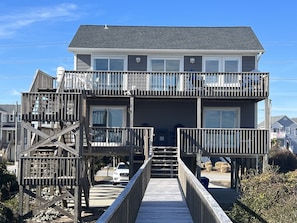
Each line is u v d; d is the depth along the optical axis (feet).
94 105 71.77
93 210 60.13
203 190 22.03
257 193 41.91
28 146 54.70
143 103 72.43
